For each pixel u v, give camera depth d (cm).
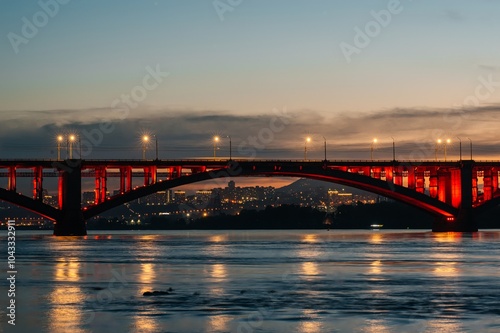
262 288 8575
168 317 6719
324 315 6806
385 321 6531
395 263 12106
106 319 6631
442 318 6656
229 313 6906
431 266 11488
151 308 7169
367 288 8569
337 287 8669
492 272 10456
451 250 15925
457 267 11294
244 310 7056
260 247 17875
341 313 6900
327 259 13125
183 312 6956
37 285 8962
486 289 8481
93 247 17812
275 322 6500
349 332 6116
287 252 15400
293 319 6631
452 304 7381
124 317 6719
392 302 7519
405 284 8956
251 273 10319
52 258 13475
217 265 11756
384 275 10019
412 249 16412
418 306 7275
